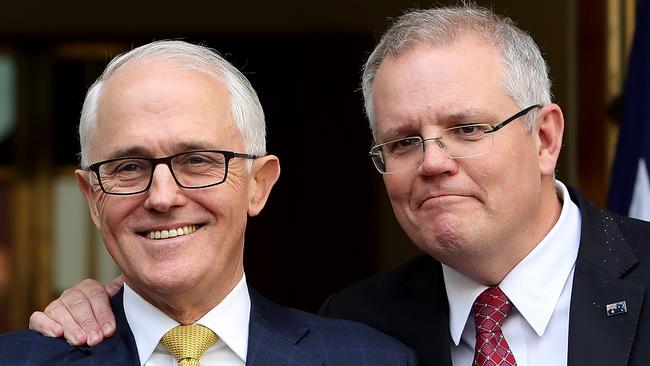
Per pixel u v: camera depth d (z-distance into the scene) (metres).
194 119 2.65
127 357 2.71
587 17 5.01
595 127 4.99
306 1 6.57
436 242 2.79
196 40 6.60
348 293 3.25
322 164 6.59
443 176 2.75
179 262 2.64
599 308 2.79
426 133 2.75
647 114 3.75
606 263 2.86
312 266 6.58
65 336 2.73
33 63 6.68
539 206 2.86
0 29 6.59
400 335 3.05
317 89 6.58
